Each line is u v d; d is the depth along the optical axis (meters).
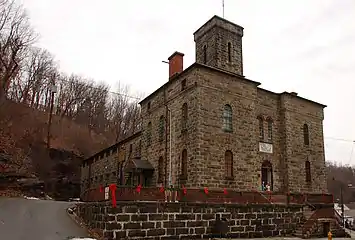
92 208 18.08
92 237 16.03
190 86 24.89
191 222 18.61
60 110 66.69
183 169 24.73
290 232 23.38
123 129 73.75
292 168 28.66
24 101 50.69
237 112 25.89
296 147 29.55
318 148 31.62
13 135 41.59
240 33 30.09
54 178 43.25
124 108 77.56
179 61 29.33
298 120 30.45
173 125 26.70
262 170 27.72
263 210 22.22
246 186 24.95
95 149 59.88
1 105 41.00
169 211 17.91
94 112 74.38
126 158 36.50
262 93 29.20
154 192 17.70
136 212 16.69
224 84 25.62
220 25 28.97
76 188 48.84
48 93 66.44
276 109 29.92
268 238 21.17
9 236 14.89
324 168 31.67
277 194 23.48
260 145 27.67
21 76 53.78
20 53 45.06
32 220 18.81
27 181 36.72
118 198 16.30
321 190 30.67
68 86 72.81
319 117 32.56
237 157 25.00
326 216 25.41
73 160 50.62
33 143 44.91
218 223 19.39
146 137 31.17
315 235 23.55
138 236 16.53
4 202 25.56
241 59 29.61
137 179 30.45
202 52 30.20
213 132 24.12
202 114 23.88
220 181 23.61
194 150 23.34
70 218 20.48
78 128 63.66
